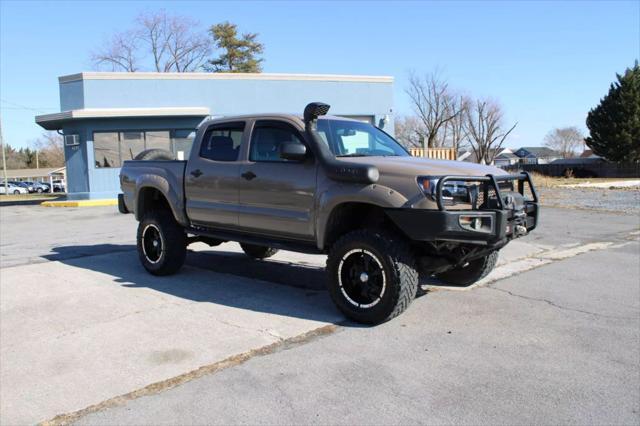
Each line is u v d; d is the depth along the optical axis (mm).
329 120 5781
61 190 75125
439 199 4410
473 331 4664
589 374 3748
